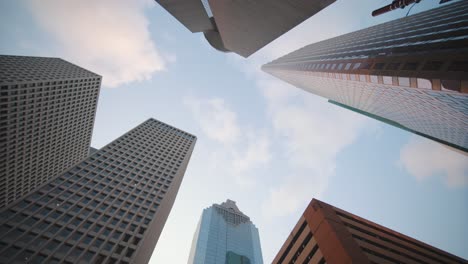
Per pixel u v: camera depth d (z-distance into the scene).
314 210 34.41
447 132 70.94
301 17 19.64
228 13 21.81
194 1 23.66
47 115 97.19
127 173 78.06
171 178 83.06
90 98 118.38
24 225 48.66
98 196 64.00
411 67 44.16
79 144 126.06
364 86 63.56
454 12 61.44
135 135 102.69
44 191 58.53
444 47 41.28
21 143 90.38
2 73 84.06
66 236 49.91
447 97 41.06
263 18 21.27
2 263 41.31
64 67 112.81
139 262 57.09
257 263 168.62
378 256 27.91
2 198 92.44
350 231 30.38
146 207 66.31
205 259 147.25
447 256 35.28
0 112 79.44
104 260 48.28
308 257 31.59
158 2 24.16
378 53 62.22
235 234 181.12
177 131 119.88
